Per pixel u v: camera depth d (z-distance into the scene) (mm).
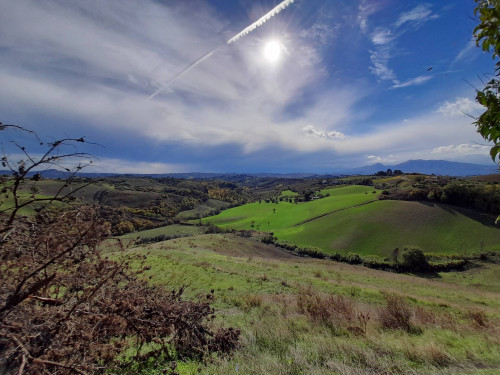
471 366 3381
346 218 70750
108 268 2441
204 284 11094
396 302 6629
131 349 3229
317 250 54625
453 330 5785
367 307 8664
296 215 88562
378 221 65125
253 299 7930
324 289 12242
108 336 2514
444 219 60156
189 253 24719
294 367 3137
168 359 3074
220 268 16516
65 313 2068
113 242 2404
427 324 6203
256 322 5293
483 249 48656
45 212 1890
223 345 3605
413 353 3730
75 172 1962
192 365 3029
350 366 3242
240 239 55469
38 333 1715
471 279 38594
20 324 1647
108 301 2432
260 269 18859
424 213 64250
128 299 2727
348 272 28406
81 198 2055
